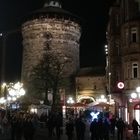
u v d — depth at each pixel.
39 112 69.94
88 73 114.75
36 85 92.00
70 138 29.56
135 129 30.48
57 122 33.16
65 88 103.25
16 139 30.77
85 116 59.69
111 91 58.06
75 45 115.50
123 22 49.81
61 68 101.06
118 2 58.94
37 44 110.81
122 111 51.25
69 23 113.19
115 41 57.75
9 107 71.12
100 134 26.70
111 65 58.41
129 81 46.31
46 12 111.50
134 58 46.34
